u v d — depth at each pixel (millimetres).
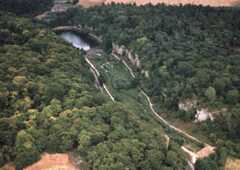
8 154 159000
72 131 166500
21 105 183875
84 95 196875
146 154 163125
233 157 195625
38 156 157875
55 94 194875
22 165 154500
